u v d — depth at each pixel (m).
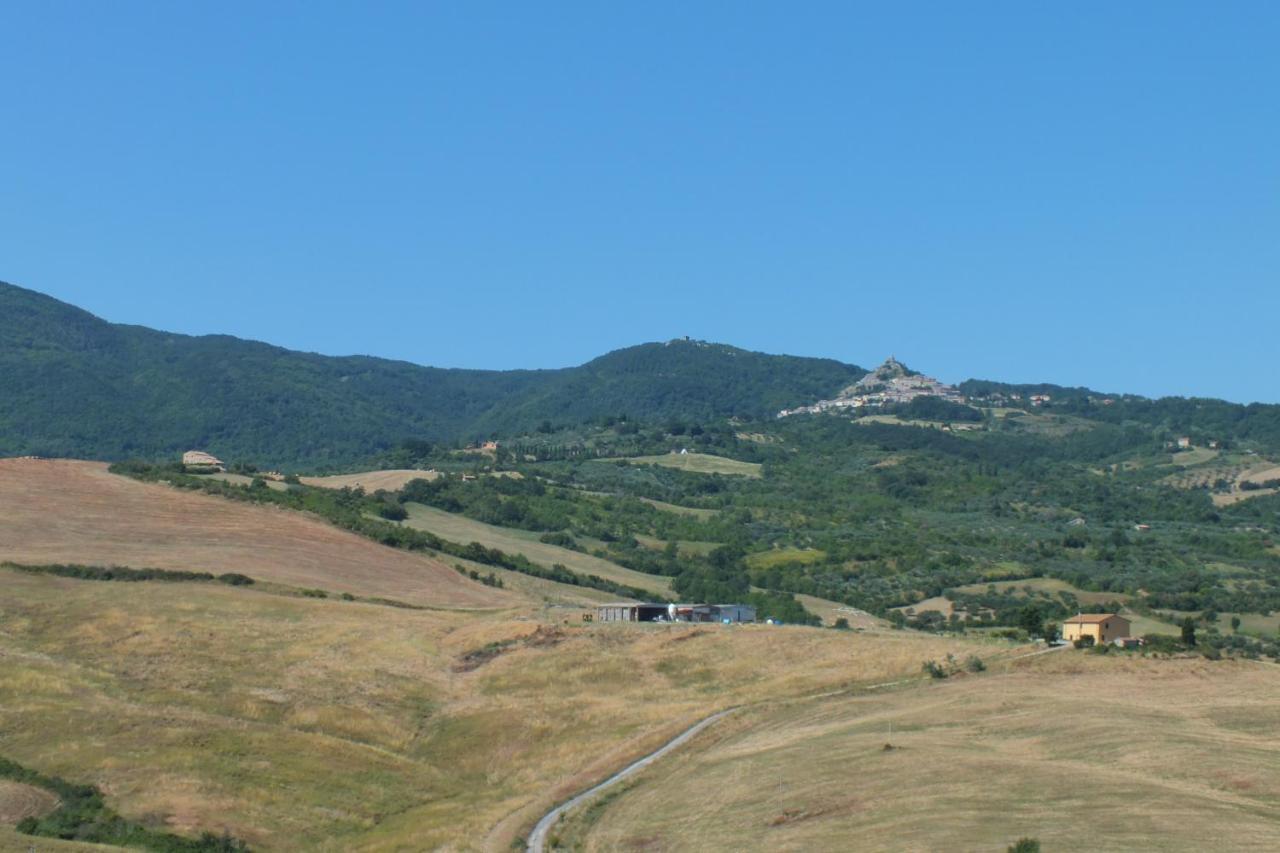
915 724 94.06
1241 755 76.25
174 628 134.25
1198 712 90.38
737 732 102.38
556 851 78.38
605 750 103.69
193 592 147.62
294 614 142.50
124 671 121.94
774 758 88.69
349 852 85.81
